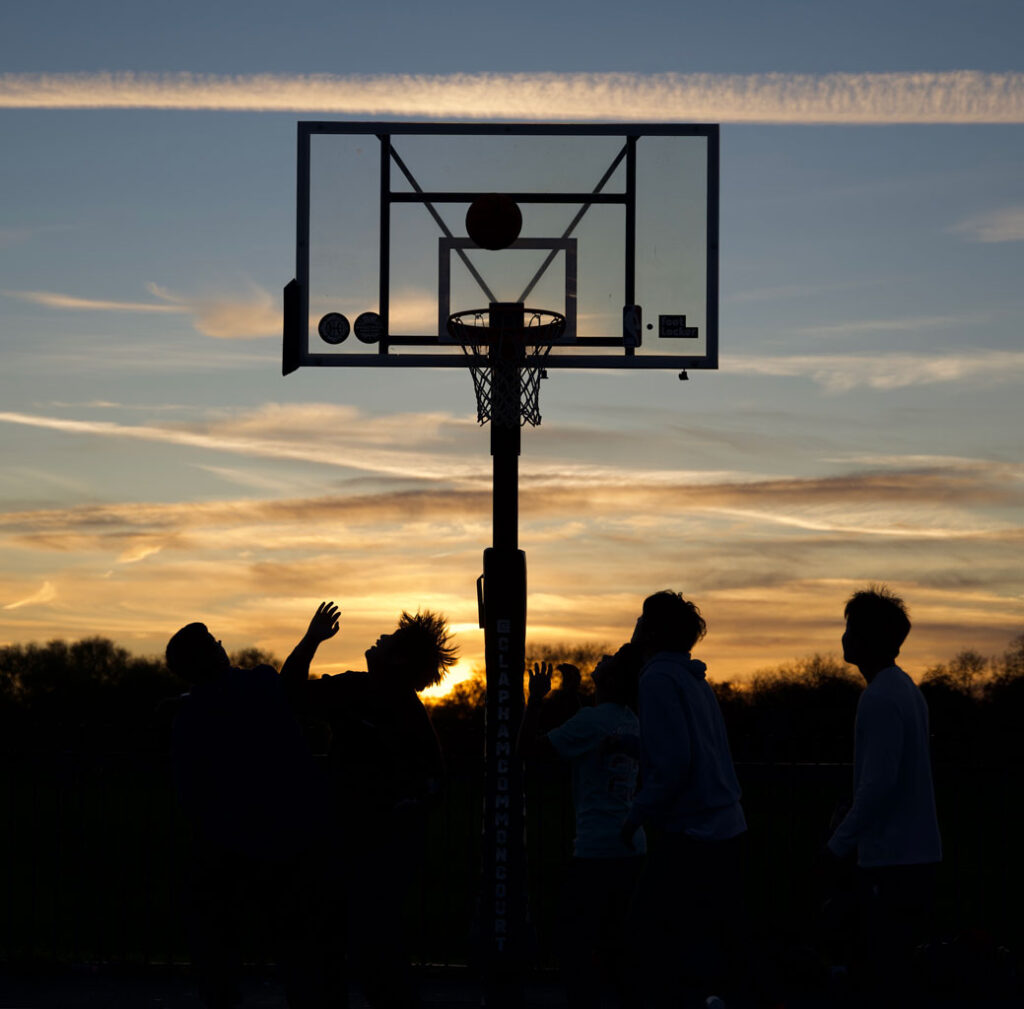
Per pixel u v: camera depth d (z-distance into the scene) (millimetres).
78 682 31250
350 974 6660
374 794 5055
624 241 7520
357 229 7535
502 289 7512
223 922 4805
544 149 7645
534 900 10742
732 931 4594
